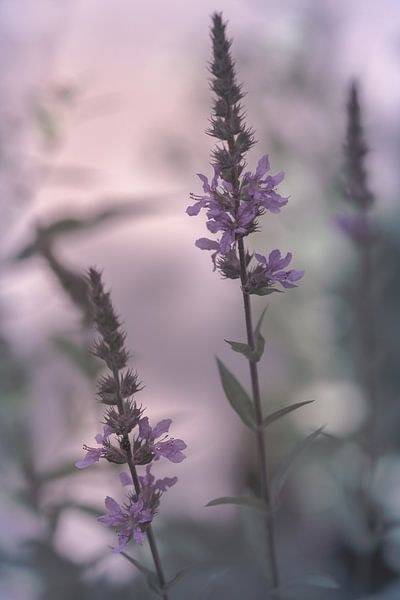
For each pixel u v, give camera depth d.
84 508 0.86
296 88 1.34
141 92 1.66
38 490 0.89
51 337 0.84
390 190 1.45
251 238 1.39
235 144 0.64
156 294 1.67
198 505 1.40
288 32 1.36
